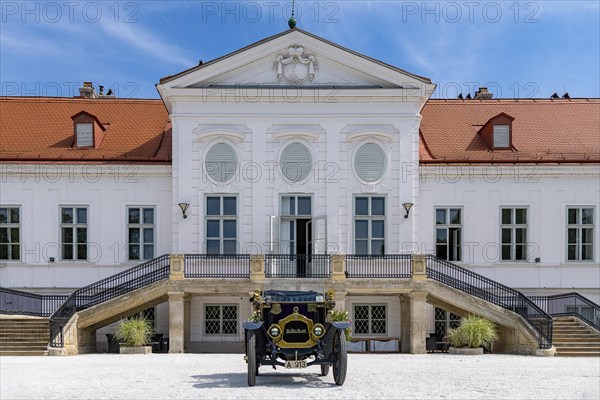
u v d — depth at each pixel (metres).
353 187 25.19
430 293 22.86
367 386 13.50
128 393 12.48
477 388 13.44
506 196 26.39
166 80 24.81
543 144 27.91
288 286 22.75
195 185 25.08
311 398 11.82
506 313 22.72
